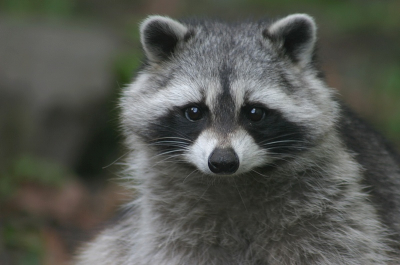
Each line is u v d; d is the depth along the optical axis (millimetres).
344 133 9680
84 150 16547
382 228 9258
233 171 8453
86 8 23000
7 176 14359
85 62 16766
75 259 11305
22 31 17750
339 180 9039
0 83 15680
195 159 8695
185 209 9180
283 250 9008
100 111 16484
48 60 16656
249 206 9031
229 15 23953
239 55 8930
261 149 8766
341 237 8953
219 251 9195
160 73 9273
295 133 8867
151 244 9430
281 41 9094
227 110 8695
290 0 24734
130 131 9484
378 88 19906
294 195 9016
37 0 20875
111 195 14648
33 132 15602
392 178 9961
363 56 21781
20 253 11859
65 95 15883
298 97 8945
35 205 13695
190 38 9273
